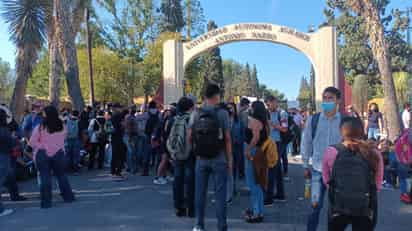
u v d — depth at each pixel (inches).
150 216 255.0
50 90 636.1
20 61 497.4
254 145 237.8
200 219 217.0
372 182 140.7
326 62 677.9
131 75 1440.7
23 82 501.0
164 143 360.2
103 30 1414.9
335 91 190.5
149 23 1502.2
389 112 652.1
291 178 404.8
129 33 1466.5
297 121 657.6
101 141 474.6
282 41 690.8
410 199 286.0
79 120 465.7
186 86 842.8
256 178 236.5
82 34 1034.1
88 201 298.5
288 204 288.8
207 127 209.5
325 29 679.7
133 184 371.2
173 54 715.4
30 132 365.4
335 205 141.5
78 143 443.8
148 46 1467.8
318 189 191.9
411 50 1619.1
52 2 521.7
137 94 1596.9
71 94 593.9
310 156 197.8
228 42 709.9
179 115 258.2
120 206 282.0
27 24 486.6
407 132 302.4
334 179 142.3
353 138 145.9
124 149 408.8
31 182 385.4
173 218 250.8
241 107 348.2
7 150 267.1
